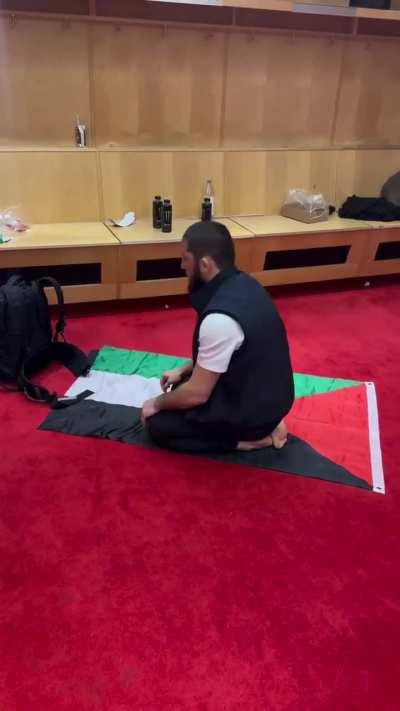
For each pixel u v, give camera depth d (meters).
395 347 2.77
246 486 1.76
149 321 2.93
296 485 1.77
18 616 1.31
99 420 2.04
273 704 1.16
